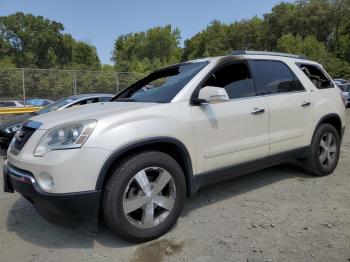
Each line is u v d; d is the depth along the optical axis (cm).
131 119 329
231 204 423
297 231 344
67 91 1819
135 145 321
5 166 359
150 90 415
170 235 347
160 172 341
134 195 329
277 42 6831
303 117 479
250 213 394
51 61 7488
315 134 500
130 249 324
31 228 378
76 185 300
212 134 379
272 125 438
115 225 316
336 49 6812
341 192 452
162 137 337
